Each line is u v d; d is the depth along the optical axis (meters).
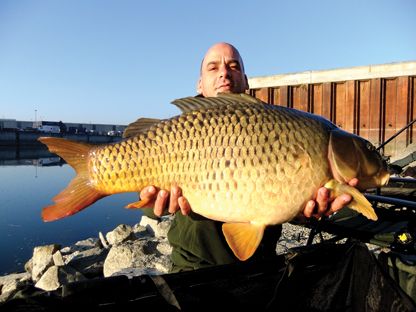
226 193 0.74
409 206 0.91
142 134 0.79
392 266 0.79
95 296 0.58
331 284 0.76
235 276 0.68
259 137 0.74
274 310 0.71
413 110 4.31
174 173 0.76
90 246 2.28
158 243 1.96
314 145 0.76
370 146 0.83
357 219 1.04
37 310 0.54
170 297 0.60
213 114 0.77
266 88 5.27
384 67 4.43
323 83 4.83
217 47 1.04
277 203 0.75
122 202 4.29
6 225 3.26
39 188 5.16
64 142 0.82
